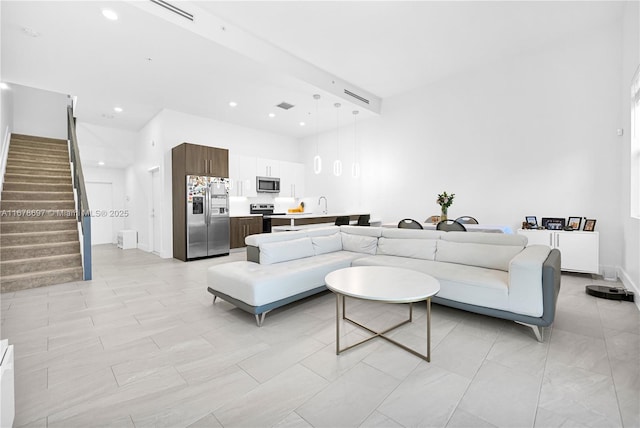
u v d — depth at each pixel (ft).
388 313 8.87
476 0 10.50
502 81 14.90
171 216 19.11
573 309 8.83
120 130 23.50
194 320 8.42
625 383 5.26
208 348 6.77
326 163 24.53
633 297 9.39
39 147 21.11
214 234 18.95
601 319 8.09
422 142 18.16
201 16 10.58
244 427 4.35
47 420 4.50
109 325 8.08
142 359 6.29
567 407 4.67
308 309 9.30
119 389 5.26
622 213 11.74
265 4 10.43
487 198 15.58
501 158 15.06
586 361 6.02
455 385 5.29
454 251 9.99
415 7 10.76
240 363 6.11
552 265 6.83
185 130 19.75
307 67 14.76
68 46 11.23
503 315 7.38
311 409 4.72
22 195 15.94
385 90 18.60
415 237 11.36
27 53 11.76
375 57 14.37
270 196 24.99
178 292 11.18
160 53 11.77
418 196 18.47
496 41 13.17
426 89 17.83
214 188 18.89
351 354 6.45
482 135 15.67
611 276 12.13
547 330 7.49
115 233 27.58
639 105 10.26
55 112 23.73
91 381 5.50
